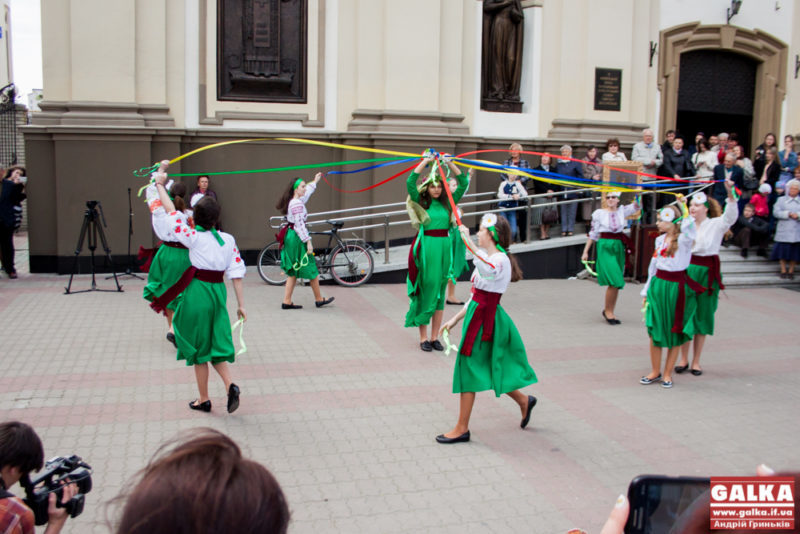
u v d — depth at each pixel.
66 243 11.32
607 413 5.88
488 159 13.55
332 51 12.61
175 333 5.38
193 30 12.00
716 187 12.47
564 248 12.16
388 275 11.27
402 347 7.65
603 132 13.96
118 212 11.43
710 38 15.10
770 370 7.30
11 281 10.80
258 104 12.42
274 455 4.84
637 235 11.93
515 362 5.18
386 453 4.95
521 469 4.75
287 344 7.63
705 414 5.94
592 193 12.63
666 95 14.95
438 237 7.32
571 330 8.69
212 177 12.27
